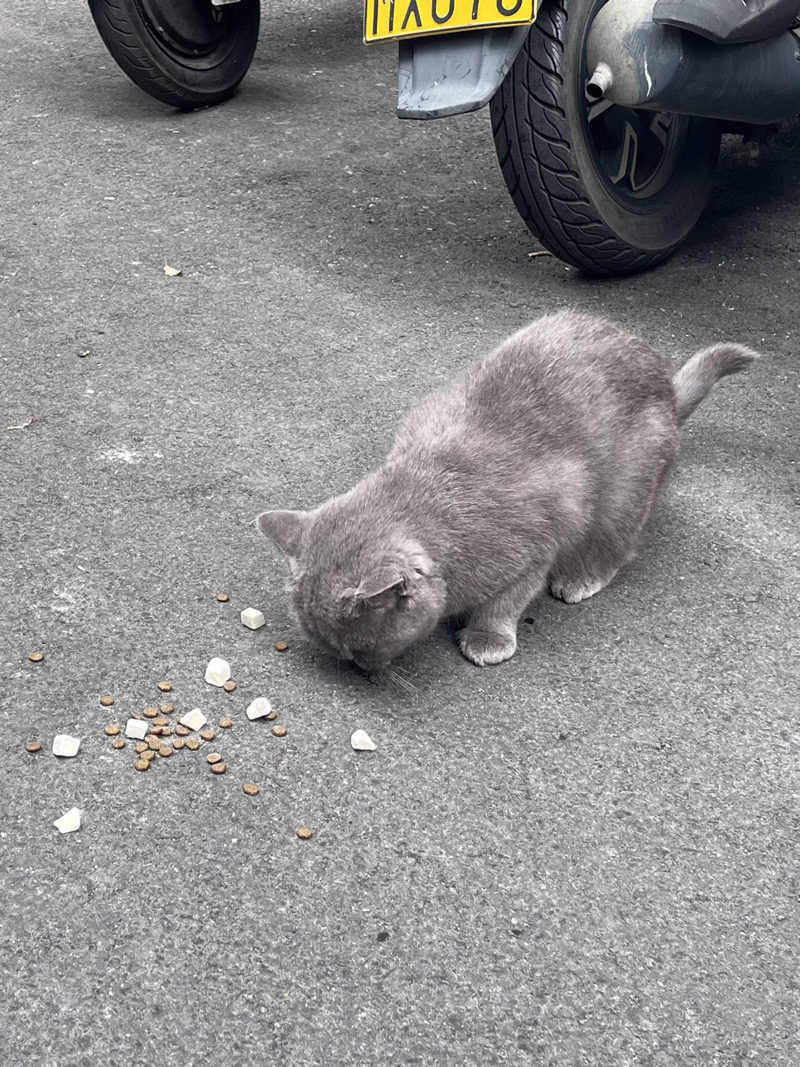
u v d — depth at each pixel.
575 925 0.94
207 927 0.93
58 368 1.55
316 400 1.50
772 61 1.64
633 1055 0.87
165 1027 0.87
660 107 1.59
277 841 0.99
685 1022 0.89
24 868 0.96
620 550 1.25
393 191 2.02
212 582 1.23
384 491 1.16
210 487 1.35
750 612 1.22
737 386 1.55
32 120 2.30
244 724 1.08
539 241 1.78
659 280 1.78
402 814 1.01
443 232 1.90
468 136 2.25
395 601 1.09
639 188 1.79
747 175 2.10
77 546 1.26
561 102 1.59
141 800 1.02
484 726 1.10
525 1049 0.87
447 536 1.14
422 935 0.93
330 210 1.95
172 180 2.04
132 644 1.15
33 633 1.16
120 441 1.42
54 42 2.78
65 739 1.05
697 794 1.04
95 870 0.96
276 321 1.66
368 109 2.39
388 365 1.57
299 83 2.53
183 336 1.62
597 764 1.06
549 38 1.58
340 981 0.90
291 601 1.14
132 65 2.22
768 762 1.07
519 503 1.16
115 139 2.21
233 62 2.37
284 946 0.92
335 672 1.14
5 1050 0.86
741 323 1.67
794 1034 0.89
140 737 1.07
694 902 0.96
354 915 0.94
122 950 0.92
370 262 1.81
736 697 1.13
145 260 1.79
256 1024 0.88
